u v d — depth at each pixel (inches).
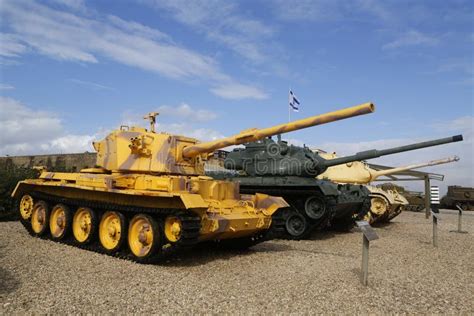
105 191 424.5
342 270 379.6
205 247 512.4
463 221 1017.5
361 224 330.6
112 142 498.6
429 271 392.2
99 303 261.3
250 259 427.8
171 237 390.0
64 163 1127.0
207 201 434.6
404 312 264.1
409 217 1155.9
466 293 313.7
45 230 526.3
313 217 611.8
